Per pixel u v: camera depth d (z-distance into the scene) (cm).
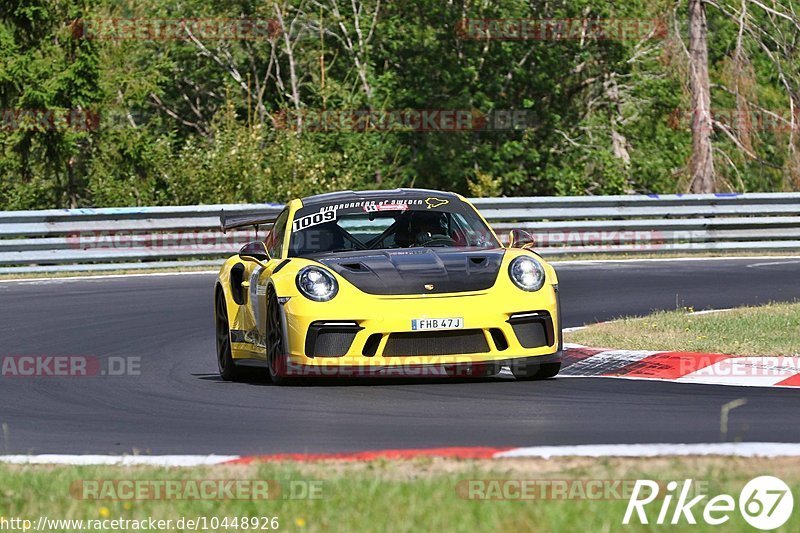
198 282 4375
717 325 2930
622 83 8281
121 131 7162
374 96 8094
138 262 4912
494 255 2311
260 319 2364
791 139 7144
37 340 3100
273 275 2302
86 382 2447
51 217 4841
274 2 8175
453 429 1814
